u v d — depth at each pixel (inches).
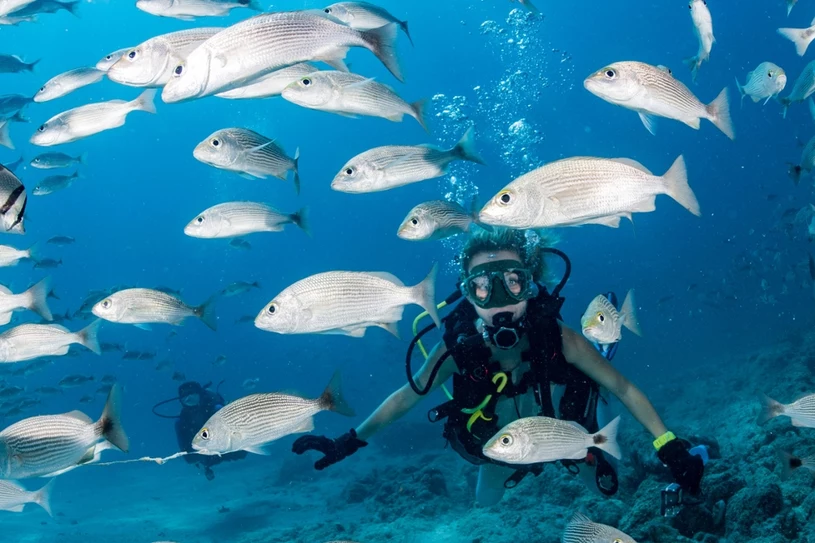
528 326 46.6
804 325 215.6
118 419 43.5
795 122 1021.2
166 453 336.8
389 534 97.6
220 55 39.2
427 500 115.3
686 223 725.9
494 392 47.4
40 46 799.7
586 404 48.6
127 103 76.2
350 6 62.2
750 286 311.1
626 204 37.7
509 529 80.2
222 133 59.5
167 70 50.0
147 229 1191.6
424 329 47.6
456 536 86.4
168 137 1029.8
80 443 42.7
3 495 55.6
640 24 1095.6
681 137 1007.6
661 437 44.1
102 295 136.9
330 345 572.1
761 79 81.9
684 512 57.7
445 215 59.3
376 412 50.0
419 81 1137.4
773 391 132.4
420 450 196.5
